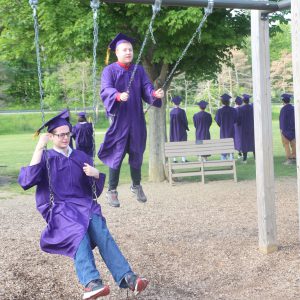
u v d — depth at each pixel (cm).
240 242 710
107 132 554
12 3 1218
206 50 1241
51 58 1306
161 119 1363
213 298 531
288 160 1644
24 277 577
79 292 546
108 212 972
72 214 462
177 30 1135
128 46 547
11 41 1291
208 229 802
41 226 860
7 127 4531
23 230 824
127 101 548
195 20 1050
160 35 1166
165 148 1321
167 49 1177
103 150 562
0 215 966
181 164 1327
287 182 1279
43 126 471
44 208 474
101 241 462
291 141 1638
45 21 1145
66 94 4528
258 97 656
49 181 467
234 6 589
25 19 1199
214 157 1947
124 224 855
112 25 1130
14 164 1848
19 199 1162
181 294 543
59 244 454
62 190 474
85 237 451
